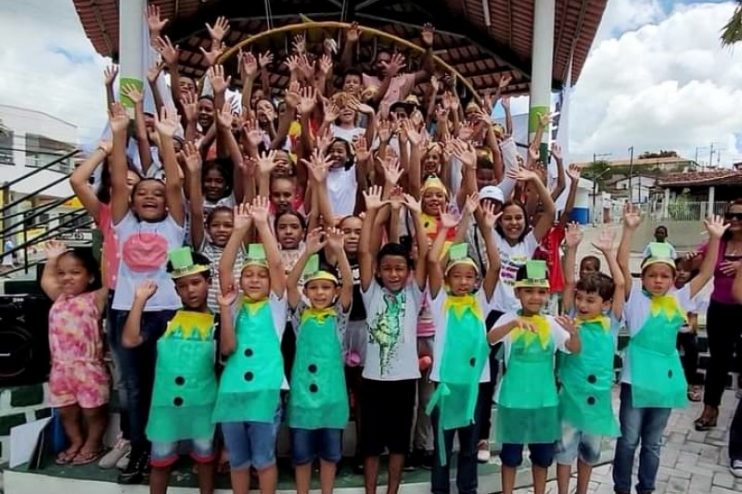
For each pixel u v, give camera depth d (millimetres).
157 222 3346
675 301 3334
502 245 3678
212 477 3129
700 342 5664
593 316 3221
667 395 3227
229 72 7594
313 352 3053
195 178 3441
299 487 3086
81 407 3479
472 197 3393
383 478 3438
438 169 4605
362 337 3424
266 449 2945
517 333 3156
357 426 3496
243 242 3438
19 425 3711
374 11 8375
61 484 3330
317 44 7344
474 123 5578
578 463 3326
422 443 3588
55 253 3576
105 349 3768
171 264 3027
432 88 6562
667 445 4383
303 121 4418
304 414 3010
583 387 3168
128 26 4797
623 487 3387
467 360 3111
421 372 3504
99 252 4023
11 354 3889
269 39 7465
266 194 3545
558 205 4637
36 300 4012
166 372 2961
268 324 2979
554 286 4191
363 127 5660
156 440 2953
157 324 3285
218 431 3176
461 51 9070
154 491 3037
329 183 4344
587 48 7215
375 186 3865
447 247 3404
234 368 2914
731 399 5418
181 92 4938
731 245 4473
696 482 3807
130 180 3652
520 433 3123
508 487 3266
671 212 25344
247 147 4297
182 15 7898
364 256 3211
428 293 3283
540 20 5461
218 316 3215
